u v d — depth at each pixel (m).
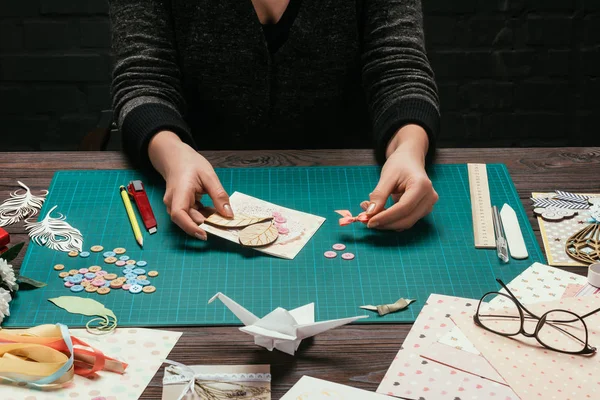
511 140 2.81
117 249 1.17
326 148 1.83
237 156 1.48
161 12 1.61
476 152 1.49
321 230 1.23
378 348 0.96
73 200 1.32
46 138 2.75
